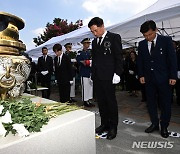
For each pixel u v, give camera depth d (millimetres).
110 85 2477
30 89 2422
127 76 6703
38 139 789
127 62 6672
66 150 891
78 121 937
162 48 2461
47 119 905
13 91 1110
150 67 2561
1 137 770
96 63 2557
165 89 2488
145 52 2594
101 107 2715
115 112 2570
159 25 5965
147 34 2387
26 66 1131
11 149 714
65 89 4832
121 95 6719
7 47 1055
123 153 2150
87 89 4816
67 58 4742
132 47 8398
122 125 3160
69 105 1217
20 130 767
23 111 929
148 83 2645
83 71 4836
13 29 1124
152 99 2705
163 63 2480
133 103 5164
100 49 2529
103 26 2482
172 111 4059
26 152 757
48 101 1356
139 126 3078
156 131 2777
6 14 1079
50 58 5797
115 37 2455
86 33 5570
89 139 1002
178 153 2102
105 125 2801
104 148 2287
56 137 847
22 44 1165
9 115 838
